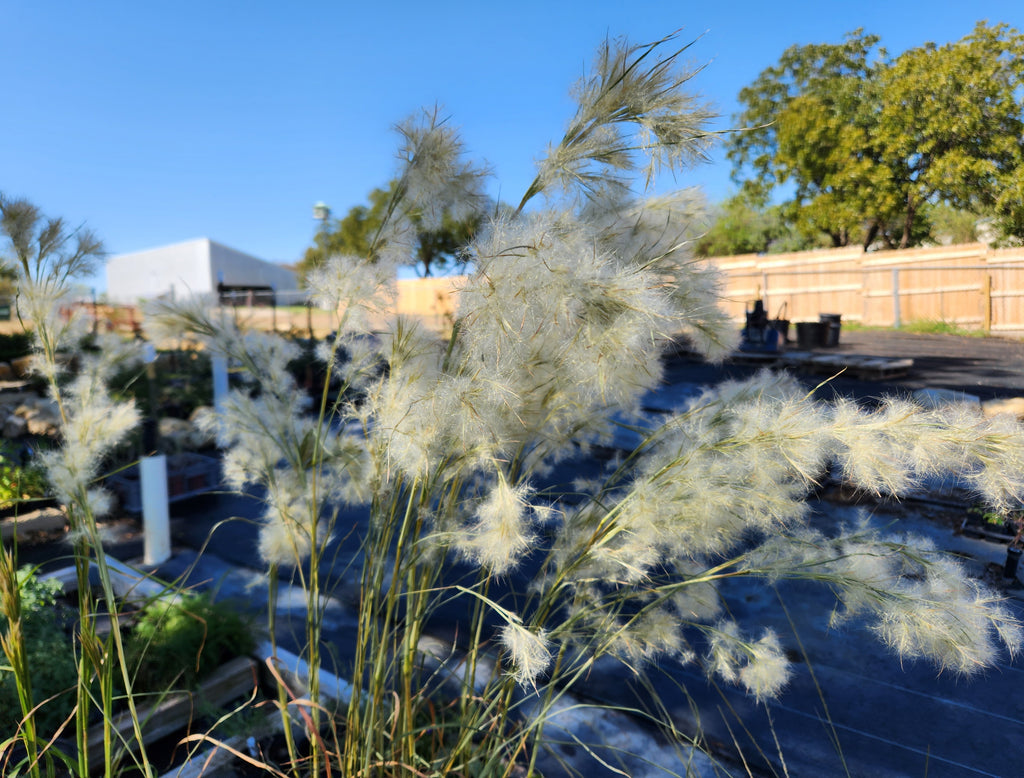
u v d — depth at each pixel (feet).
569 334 3.29
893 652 10.55
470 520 4.75
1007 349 43.55
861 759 8.41
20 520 16.29
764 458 3.54
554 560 5.06
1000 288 56.90
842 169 82.58
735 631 4.78
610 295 2.96
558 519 4.86
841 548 3.97
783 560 4.02
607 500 4.81
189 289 5.02
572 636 4.95
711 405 4.39
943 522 15.01
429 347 4.08
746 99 92.38
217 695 8.81
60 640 8.82
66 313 4.66
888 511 15.51
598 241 3.90
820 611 11.90
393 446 3.78
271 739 7.85
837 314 47.19
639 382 3.89
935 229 106.73
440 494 4.63
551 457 5.23
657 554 4.17
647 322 2.97
